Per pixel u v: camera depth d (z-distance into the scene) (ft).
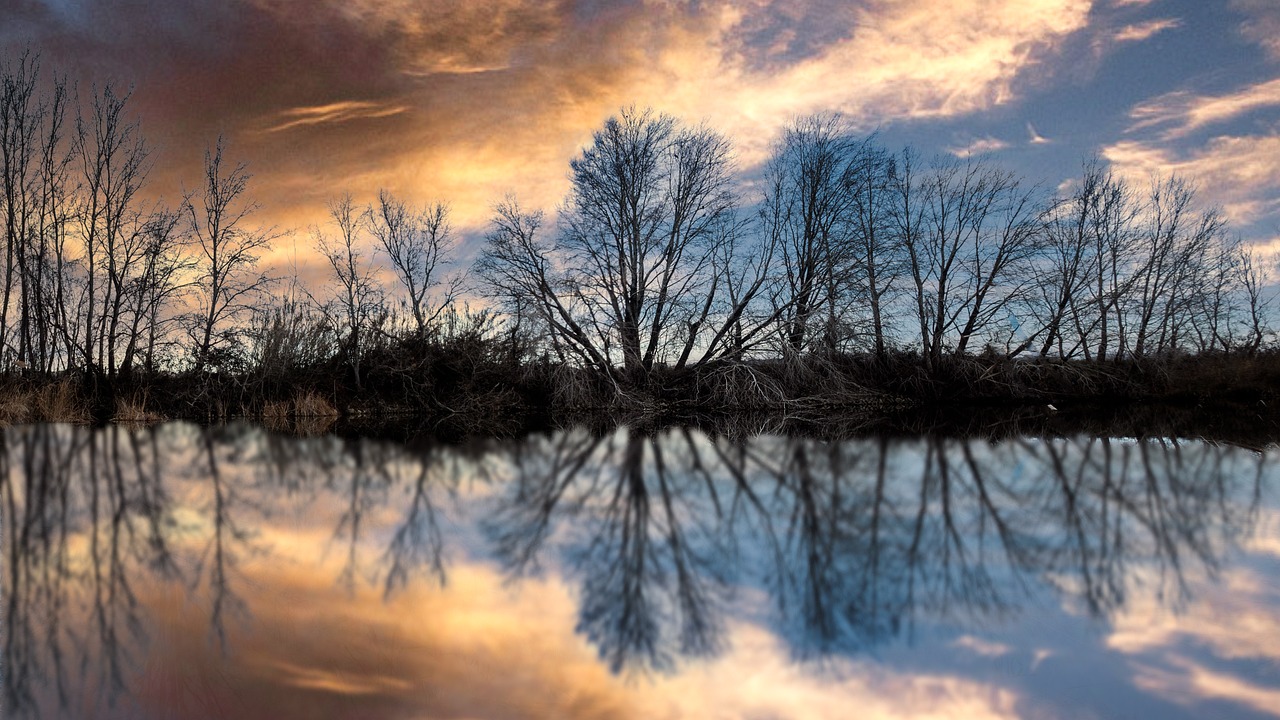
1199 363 98.68
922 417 72.74
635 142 91.20
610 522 20.92
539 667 10.37
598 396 84.48
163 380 74.59
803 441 46.78
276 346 75.56
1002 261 96.84
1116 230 102.99
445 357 80.02
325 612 12.84
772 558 16.66
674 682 9.81
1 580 15.05
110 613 12.88
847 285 87.35
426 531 19.74
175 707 9.03
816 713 8.95
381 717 8.74
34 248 77.25
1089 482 28.60
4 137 76.38
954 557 16.71
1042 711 9.04
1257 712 8.99
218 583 14.71
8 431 54.49
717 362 88.48
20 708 9.09
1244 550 17.35
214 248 79.25
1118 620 12.35
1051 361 96.89
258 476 30.78
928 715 8.89
